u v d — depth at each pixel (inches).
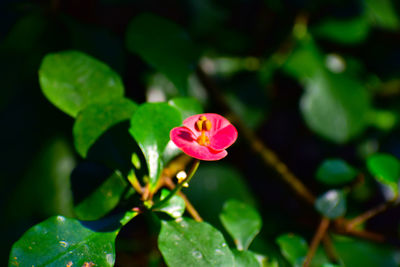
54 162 10.0
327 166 9.0
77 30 9.8
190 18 12.1
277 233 10.4
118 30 11.4
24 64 10.0
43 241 7.2
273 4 11.6
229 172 10.8
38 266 7.1
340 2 11.6
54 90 8.1
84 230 7.4
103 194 7.8
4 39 9.8
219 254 7.4
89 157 7.9
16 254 7.1
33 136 10.0
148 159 7.7
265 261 8.5
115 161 7.9
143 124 7.7
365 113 11.8
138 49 8.7
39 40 9.9
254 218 8.1
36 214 9.8
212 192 10.4
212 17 12.2
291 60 11.9
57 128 10.1
